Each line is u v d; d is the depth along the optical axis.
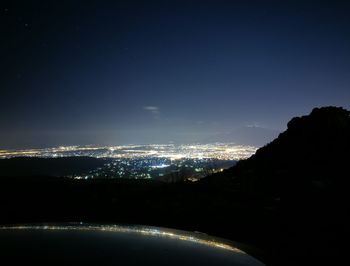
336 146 21.27
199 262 9.55
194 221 14.47
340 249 10.52
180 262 9.51
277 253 10.47
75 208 16.77
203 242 11.52
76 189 20.41
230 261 9.75
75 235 12.13
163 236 12.20
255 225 13.39
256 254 10.30
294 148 23.00
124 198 18.53
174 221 14.64
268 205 15.80
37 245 10.88
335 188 16.16
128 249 10.59
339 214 13.38
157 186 21.05
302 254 10.35
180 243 11.37
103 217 15.45
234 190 18.67
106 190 20.27
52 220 14.91
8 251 10.14
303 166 20.27
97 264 9.18
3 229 13.06
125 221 14.88
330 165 19.34
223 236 12.48
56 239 11.60
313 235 11.82
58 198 18.53
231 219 14.31
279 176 19.80
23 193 19.23
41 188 20.31
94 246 10.75
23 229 13.08
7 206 16.83
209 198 17.45
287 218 13.79
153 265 9.23
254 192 18.03
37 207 16.84
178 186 20.33
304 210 14.38
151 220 14.90
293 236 11.93
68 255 9.88
